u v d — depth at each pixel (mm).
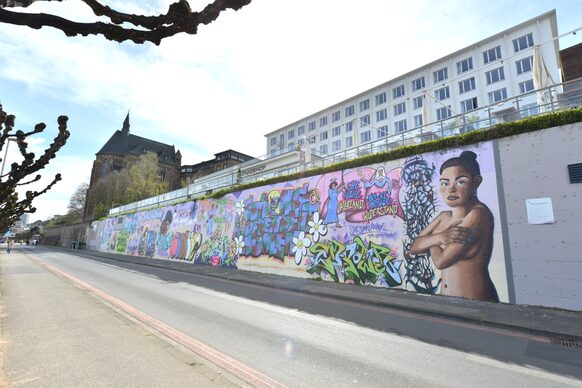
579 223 9695
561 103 11695
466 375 4797
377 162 15195
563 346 6340
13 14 1427
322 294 12234
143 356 4922
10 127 3799
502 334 7223
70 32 1522
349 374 4699
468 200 12023
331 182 17047
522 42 40281
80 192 85562
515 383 4551
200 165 91250
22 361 4711
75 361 4711
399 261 13492
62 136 4129
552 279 9875
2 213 5664
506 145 11445
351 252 15320
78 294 10586
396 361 5316
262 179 22547
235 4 1466
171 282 14789
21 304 8883
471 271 11453
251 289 13375
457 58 46281
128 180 65375
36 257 31797
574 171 10000
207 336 6371
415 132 18719
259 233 20922
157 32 1564
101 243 48750
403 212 13797
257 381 4340
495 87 41812
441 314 9047
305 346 5941
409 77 51812
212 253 24938
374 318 8570
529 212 10602
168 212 32938
